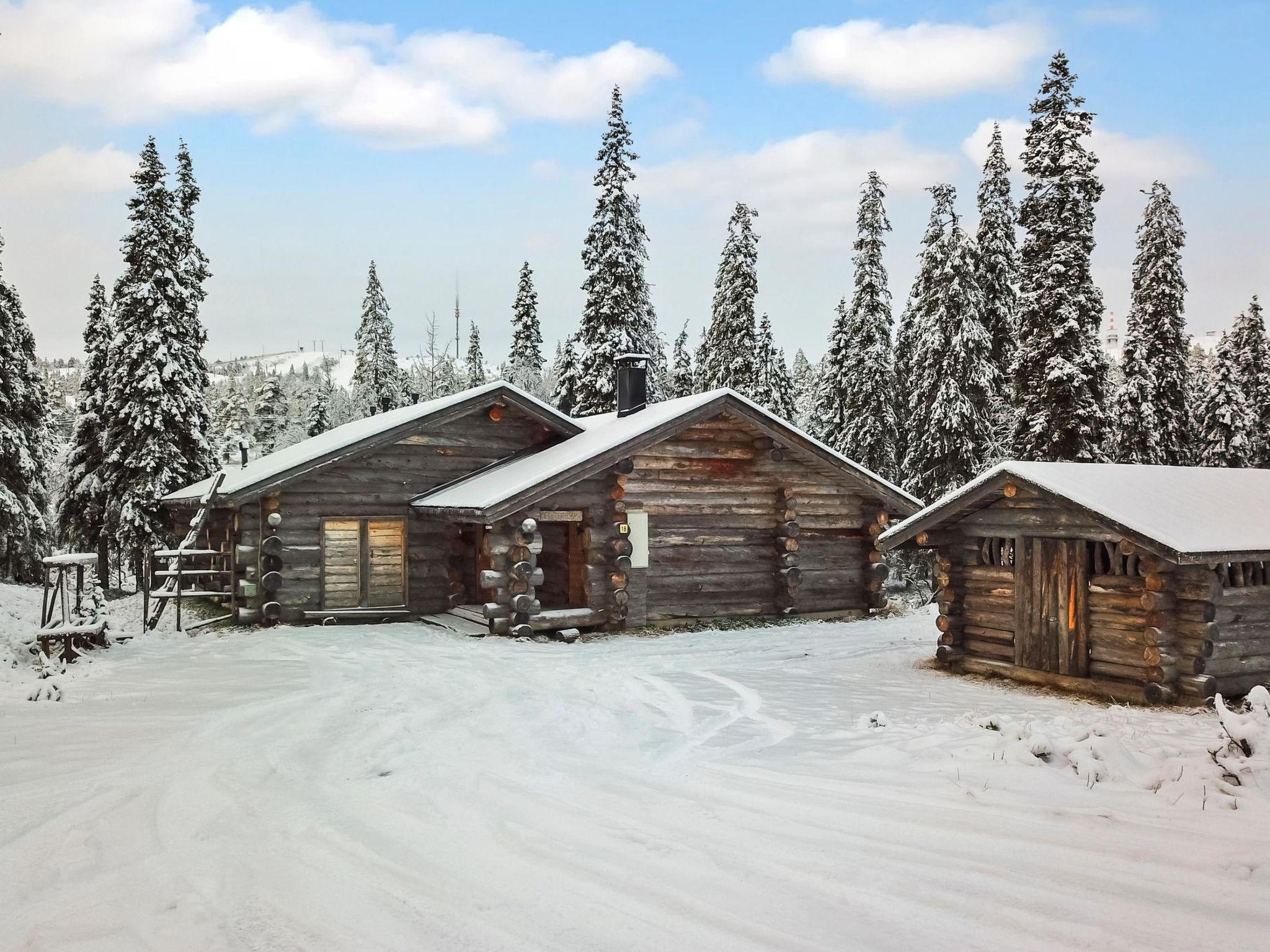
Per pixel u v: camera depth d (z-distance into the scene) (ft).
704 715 34.63
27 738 28.91
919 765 25.50
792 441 65.46
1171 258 115.65
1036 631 42.19
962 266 98.63
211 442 101.30
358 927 15.06
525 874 17.40
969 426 97.50
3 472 90.79
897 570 112.57
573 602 62.64
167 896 16.47
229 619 59.67
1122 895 15.88
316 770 25.80
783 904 15.74
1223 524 37.96
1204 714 34.42
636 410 72.84
